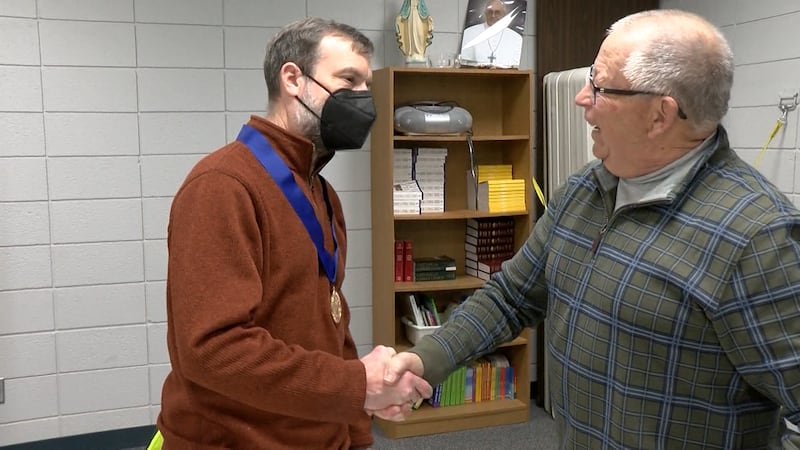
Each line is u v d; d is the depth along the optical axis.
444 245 3.88
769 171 3.40
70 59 3.16
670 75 1.31
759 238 1.26
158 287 3.39
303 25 1.61
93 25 3.18
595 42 3.95
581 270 1.53
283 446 1.56
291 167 1.57
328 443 1.67
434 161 3.63
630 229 1.44
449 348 1.72
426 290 3.60
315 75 1.59
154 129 3.32
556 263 1.60
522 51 3.89
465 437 3.53
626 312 1.39
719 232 1.30
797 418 1.24
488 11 3.66
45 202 3.19
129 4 3.22
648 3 4.02
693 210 1.36
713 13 3.71
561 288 1.58
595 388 1.48
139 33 3.25
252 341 1.37
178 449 1.55
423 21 3.52
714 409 1.35
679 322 1.33
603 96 1.39
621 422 1.43
